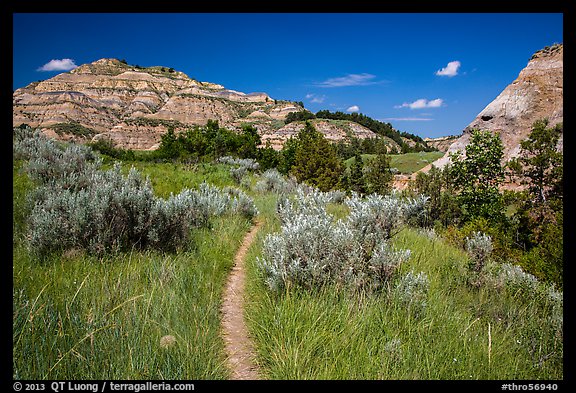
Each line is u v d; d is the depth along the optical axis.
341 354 3.56
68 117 175.62
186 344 3.49
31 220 6.13
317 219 6.23
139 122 150.25
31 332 3.28
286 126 174.62
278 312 4.27
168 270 5.38
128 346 3.31
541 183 16.86
